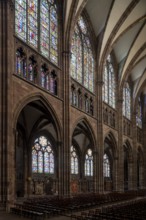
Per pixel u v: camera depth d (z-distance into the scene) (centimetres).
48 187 4366
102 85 4578
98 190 4288
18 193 3866
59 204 2647
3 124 2383
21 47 2770
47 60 3206
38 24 3134
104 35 4462
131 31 4934
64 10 3562
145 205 2698
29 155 4044
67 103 3462
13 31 2650
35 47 3047
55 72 3359
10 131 2423
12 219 2003
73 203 2789
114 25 4409
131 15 4403
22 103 2688
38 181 4200
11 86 2491
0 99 2406
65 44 3550
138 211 2222
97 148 4366
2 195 2297
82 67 4153
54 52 3431
